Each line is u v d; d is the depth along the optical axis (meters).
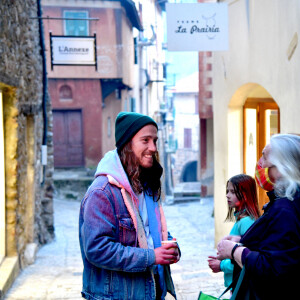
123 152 2.24
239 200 3.16
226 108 7.27
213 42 6.19
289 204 1.97
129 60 18.88
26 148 7.05
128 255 2.05
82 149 18.62
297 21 4.70
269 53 5.69
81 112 18.38
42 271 6.37
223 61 7.34
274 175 2.07
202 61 15.40
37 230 8.39
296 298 1.96
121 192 2.16
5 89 5.84
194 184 23.58
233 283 2.43
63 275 6.08
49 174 9.60
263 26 5.85
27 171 7.50
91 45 9.44
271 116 6.90
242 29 6.55
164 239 2.34
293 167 2.00
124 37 17.83
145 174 2.33
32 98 7.48
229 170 7.28
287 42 5.07
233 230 3.18
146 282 2.17
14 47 5.88
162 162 26.12
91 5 17.16
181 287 5.08
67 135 18.59
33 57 7.63
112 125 19.27
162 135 26.73
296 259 1.90
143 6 21.53
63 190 16.75
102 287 2.16
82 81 18.05
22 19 6.59
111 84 18.25
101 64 17.70
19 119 6.23
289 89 5.02
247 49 6.40
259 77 6.04
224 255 2.17
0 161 5.88
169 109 34.38
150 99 26.22
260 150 6.89
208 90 15.38
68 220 12.85
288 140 2.05
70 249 8.54
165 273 2.37
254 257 2.00
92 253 2.05
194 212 14.92
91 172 17.59
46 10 16.84
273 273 1.92
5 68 5.26
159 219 2.34
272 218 1.99
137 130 2.21
